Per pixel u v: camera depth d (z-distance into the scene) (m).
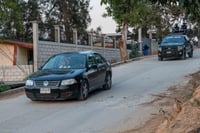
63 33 31.23
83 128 10.27
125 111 12.09
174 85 16.98
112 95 15.31
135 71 23.81
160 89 16.17
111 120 11.01
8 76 28.45
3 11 28.92
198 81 16.78
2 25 31.02
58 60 15.68
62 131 10.06
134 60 34.00
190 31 42.41
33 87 14.17
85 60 15.46
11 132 10.14
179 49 30.80
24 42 30.95
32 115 12.19
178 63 27.81
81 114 12.02
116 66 28.62
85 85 14.56
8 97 16.53
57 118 11.61
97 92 16.20
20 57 30.45
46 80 14.07
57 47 30.02
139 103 13.27
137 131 9.53
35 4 49.66
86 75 14.70
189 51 32.59
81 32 34.12
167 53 31.02
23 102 14.74
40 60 27.81
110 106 13.06
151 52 46.78
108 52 38.56
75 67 15.23
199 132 7.32
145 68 25.41
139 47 42.59
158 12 42.34
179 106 9.19
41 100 14.73
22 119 11.66
